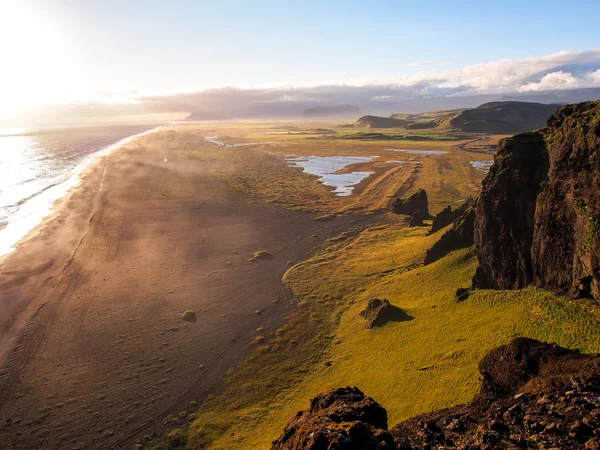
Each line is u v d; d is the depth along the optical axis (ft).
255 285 290.56
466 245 260.62
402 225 426.92
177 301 265.34
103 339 220.43
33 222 442.09
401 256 313.12
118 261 330.54
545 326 152.05
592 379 90.53
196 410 168.55
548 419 84.79
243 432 152.66
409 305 229.04
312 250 361.92
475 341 166.20
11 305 257.96
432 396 141.08
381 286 268.62
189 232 407.44
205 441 149.79
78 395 177.37
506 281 200.34
